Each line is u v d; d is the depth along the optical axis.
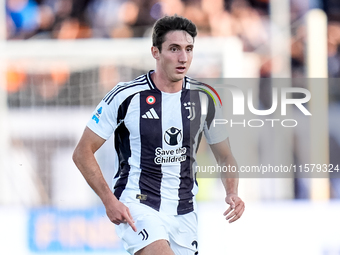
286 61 30.30
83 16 32.19
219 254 18.17
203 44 22.66
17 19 31.94
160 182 11.69
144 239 10.91
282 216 18.72
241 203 12.04
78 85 24.03
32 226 19.58
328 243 18.36
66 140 23.98
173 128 11.66
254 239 18.47
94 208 19.67
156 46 11.55
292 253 17.78
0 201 23.16
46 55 23.95
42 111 24.03
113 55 23.83
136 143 11.61
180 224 11.95
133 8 32.03
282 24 31.88
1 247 19.05
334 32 31.88
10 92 24.00
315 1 31.94
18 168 23.58
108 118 11.55
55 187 23.45
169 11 32.12
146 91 11.65
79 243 19.14
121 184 11.78
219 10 32.31
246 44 31.77
